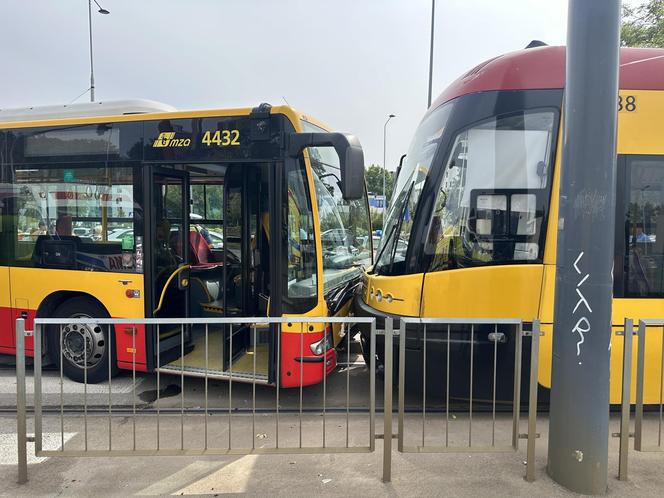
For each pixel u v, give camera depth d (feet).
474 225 13.42
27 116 17.71
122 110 16.78
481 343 13.43
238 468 11.05
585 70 9.71
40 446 10.58
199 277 20.97
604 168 9.74
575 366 10.03
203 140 15.17
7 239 17.54
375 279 15.17
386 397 10.50
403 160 17.29
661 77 13.24
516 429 10.89
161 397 16.07
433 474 10.80
